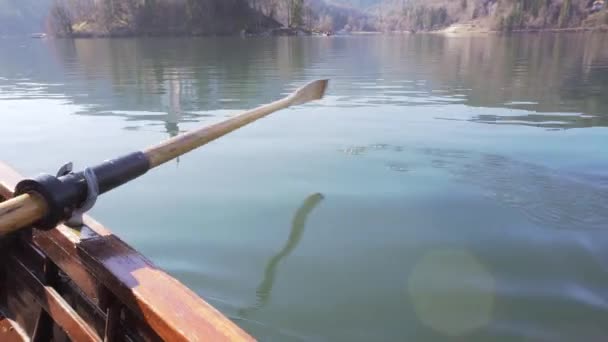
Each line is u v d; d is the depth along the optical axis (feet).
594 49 91.35
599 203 16.60
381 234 14.03
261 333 9.84
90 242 6.64
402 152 21.91
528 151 22.33
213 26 189.16
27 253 8.48
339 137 24.34
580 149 22.59
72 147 22.50
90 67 60.13
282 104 13.28
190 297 5.44
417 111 31.01
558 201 16.75
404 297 11.09
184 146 8.29
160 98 36.42
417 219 15.07
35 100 35.45
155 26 186.70
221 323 4.99
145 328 5.91
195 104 33.99
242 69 56.70
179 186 17.28
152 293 5.48
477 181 18.54
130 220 14.51
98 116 29.63
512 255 13.03
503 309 10.69
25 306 8.43
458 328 10.08
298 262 12.42
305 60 70.13
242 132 25.14
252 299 10.85
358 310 10.62
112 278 5.83
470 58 73.56
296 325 10.11
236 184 17.56
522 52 85.81
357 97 36.29
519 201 16.71
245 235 13.69
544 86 41.73
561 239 13.99
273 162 20.17
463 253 13.10
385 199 16.60
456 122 27.96
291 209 15.52
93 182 6.03
